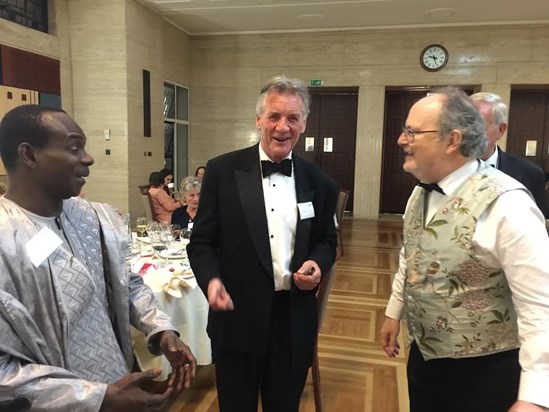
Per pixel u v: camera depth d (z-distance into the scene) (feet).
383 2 22.49
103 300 3.57
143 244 10.38
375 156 27.89
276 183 4.86
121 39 21.71
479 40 25.70
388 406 8.01
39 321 3.05
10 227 3.02
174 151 28.94
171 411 7.77
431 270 4.15
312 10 24.03
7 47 18.35
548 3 22.24
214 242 5.08
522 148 26.91
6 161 3.20
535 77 25.36
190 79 29.73
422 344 4.37
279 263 4.77
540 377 3.32
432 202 4.36
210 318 5.04
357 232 23.70
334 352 10.11
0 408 2.70
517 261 3.60
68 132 3.20
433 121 4.02
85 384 2.96
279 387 4.94
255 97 29.07
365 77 27.35
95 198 23.03
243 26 27.40
